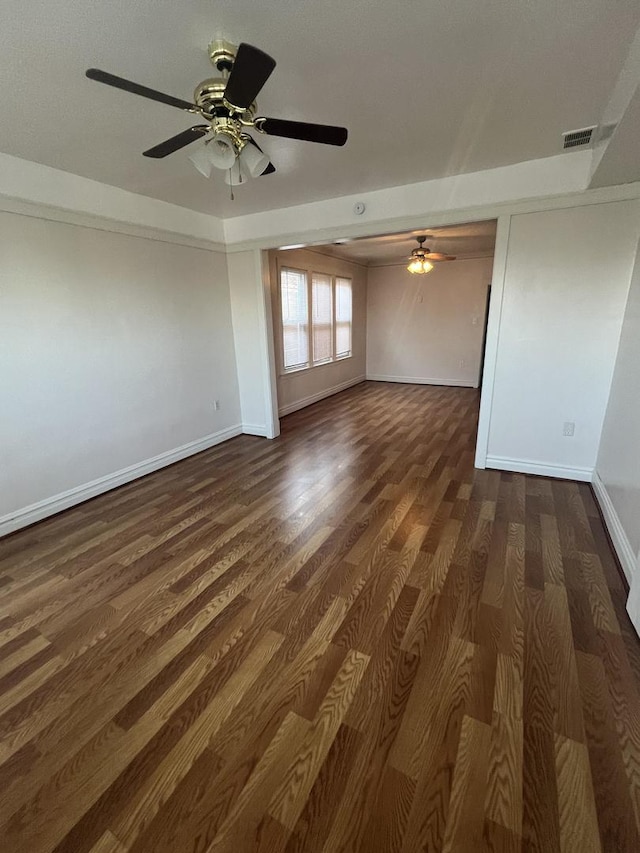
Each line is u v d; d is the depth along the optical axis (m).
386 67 1.79
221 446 4.56
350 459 4.06
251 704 1.51
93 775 1.29
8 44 1.56
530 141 2.58
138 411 3.64
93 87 1.87
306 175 3.07
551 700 1.49
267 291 4.40
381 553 2.44
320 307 6.52
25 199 2.66
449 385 7.87
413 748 1.34
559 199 2.90
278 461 4.06
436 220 3.30
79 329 3.08
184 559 2.44
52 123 2.18
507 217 3.08
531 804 1.17
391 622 1.89
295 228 3.91
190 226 3.92
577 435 3.31
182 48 1.63
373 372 8.45
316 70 1.81
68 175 2.88
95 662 1.72
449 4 1.43
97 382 3.26
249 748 1.36
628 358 2.66
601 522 2.75
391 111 2.18
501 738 1.36
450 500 3.10
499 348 3.38
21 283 2.70
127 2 1.37
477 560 2.35
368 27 1.53
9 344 2.67
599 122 2.31
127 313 3.43
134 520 2.94
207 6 1.41
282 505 3.11
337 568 2.31
